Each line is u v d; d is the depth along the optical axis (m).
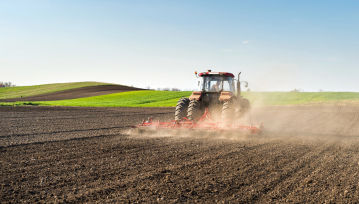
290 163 6.06
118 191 4.23
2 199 3.88
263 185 4.60
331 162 6.24
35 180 4.70
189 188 4.41
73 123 14.15
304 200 4.00
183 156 6.55
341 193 4.28
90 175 4.99
